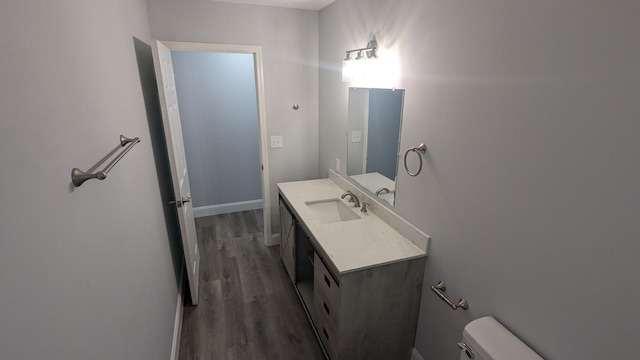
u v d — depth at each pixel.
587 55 0.89
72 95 0.86
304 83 3.07
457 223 1.48
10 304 0.51
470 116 1.34
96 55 1.10
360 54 2.12
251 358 2.03
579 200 0.95
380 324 1.78
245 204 4.35
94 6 1.12
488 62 1.22
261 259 3.17
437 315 1.69
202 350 2.09
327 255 1.71
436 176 1.60
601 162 0.88
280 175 3.28
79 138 0.88
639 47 0.78
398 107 1.85
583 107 0.91
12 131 0.57
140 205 1.50
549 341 1.09
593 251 0.93
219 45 2.70
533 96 1.06
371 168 2.26
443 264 1.61
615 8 0.81
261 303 2.53
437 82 1.52
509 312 1.24
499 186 1.23
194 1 2.55
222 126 3.96
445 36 1.44
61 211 0.72
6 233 0.52
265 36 2.82
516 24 1.09
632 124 0.81
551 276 1.06
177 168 2.20
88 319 0.80
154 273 1.64
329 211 2.57
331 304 1.79
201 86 3.74
